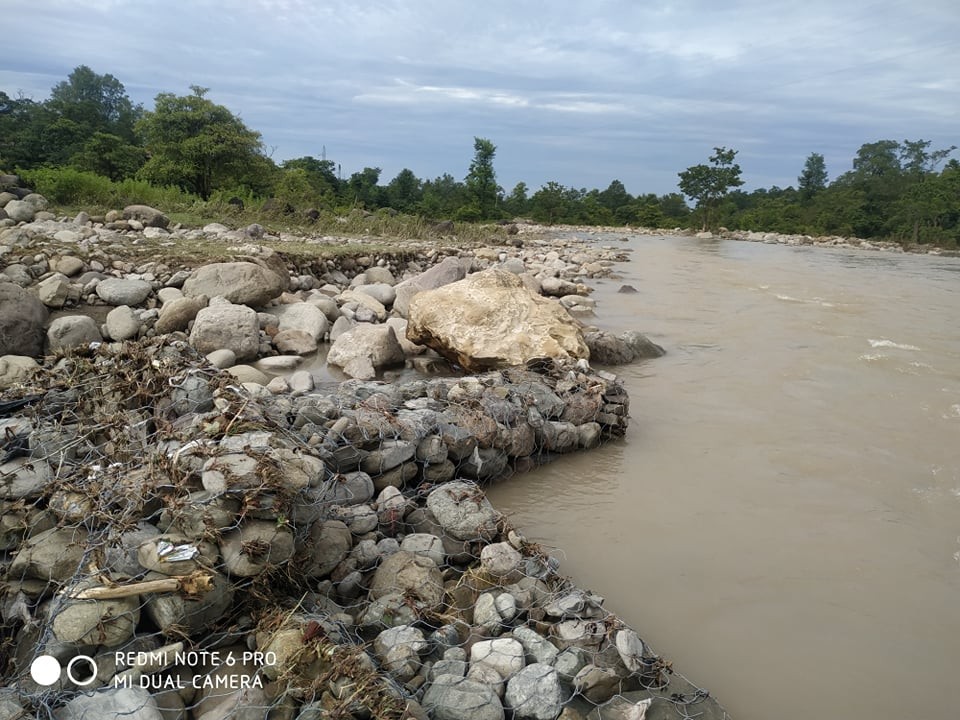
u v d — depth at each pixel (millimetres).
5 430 4270
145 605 3125
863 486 6004
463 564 4453
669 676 3516
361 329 9242
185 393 4926
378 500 4812
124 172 31594
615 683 3346
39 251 10242
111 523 3426
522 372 7273
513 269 17625
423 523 4680
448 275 12312
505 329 8633
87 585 3047
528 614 3797
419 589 3840
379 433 5184
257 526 3416
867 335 12367
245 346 8727
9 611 3307
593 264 21125
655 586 4484
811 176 74312
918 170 67125
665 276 21328
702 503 5641
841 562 4824
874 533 5223
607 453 6621
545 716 3102
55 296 8938
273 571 3422
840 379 9289
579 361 7902
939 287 20844
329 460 4770
